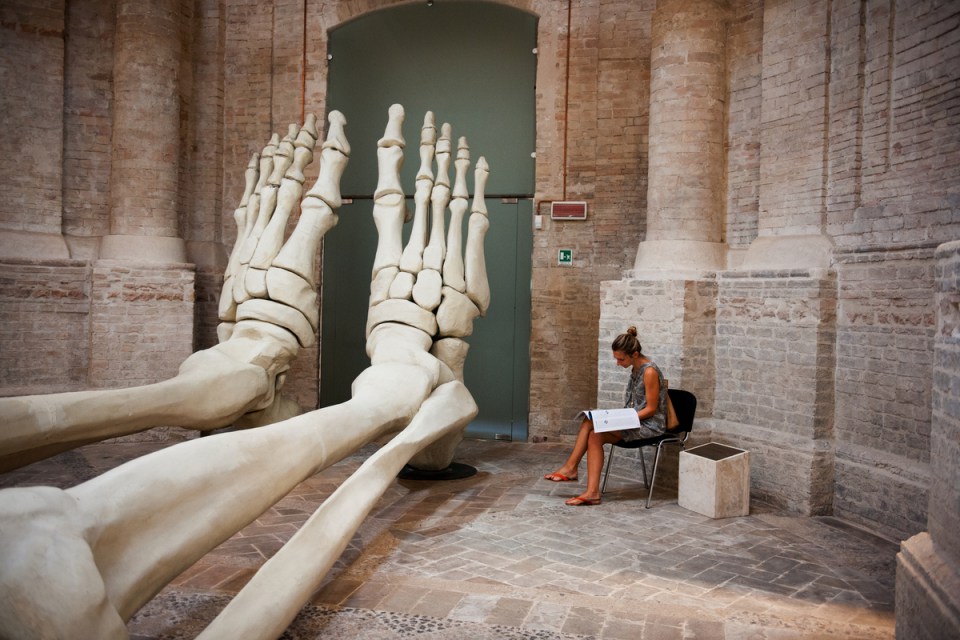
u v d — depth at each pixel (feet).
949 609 9.25
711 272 22.86
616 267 28.37
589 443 20.04
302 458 13.24
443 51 30.22
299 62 30.78
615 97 28.40
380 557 15.46
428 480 22.20
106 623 8.02
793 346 20.29
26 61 27.25
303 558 11.62
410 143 30.73
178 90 28.63
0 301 26.12
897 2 18.72
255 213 23.68
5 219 26.89
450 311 22.29
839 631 12.30
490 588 13.84
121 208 27.55
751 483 21.17
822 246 20.39
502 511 19.07
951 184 17.19
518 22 29.48
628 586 14.12
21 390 25.39
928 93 17.83
